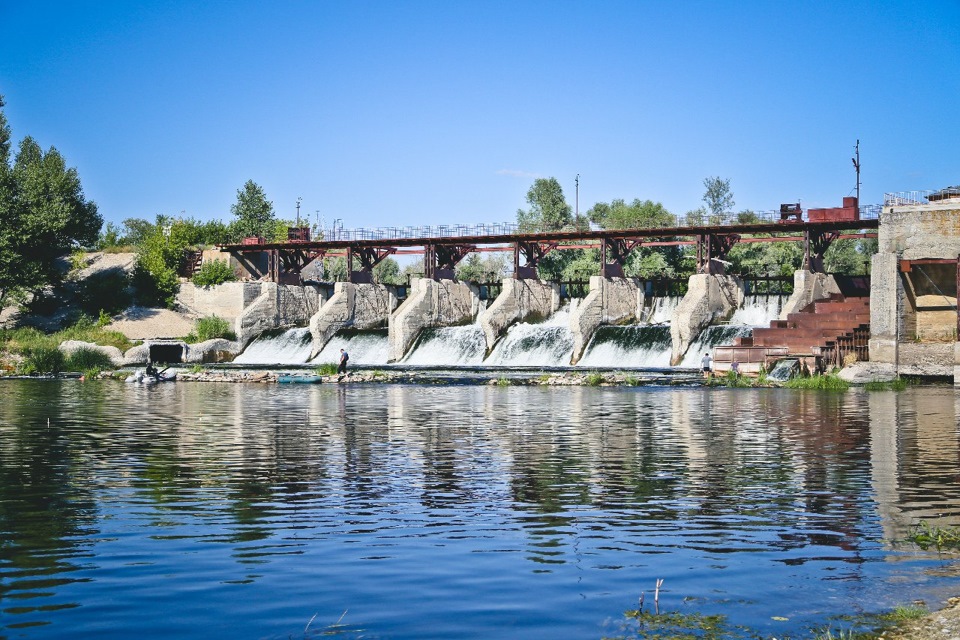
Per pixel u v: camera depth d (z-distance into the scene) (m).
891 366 65.44
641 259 114.88
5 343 90.62
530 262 95.81
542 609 13.99
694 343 78.94
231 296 106.12
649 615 13.69
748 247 112.69
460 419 41.72
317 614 13.81
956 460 28.09
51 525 19.34
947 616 13.34
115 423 40.34
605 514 20.36
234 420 41.66
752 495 22.47
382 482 24.44
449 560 16.62
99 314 103.81
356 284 102.62
